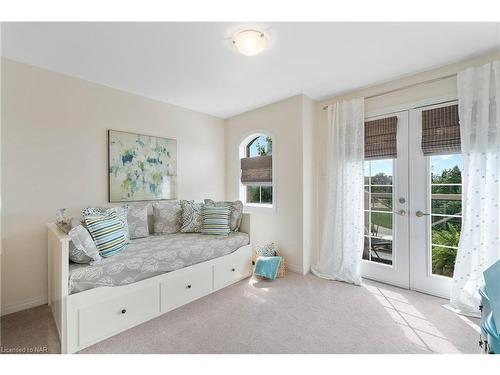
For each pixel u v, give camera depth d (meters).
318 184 3.31
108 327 1.76
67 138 2.44
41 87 2.29
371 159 2.83
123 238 2.18
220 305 2.25
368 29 1.76
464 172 2.12
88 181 2.58
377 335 1.78
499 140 1.94
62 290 1.57
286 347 1.65
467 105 2.09
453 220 2.33
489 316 0.92
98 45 1.94
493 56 2.08
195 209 3.08
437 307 2.19
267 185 3.54
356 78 2.59
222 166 4.04
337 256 2.92
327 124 3.16
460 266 2.12
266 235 3.46
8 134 2.12
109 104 2.74
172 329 1.86
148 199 3.07
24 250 2.19
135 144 2.95
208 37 1.85
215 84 2.73
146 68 2.34
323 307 2.20
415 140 2.52
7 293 2.11
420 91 2.48
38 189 2.27
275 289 2.60
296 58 2.17
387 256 2.76
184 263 2.26
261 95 3.08
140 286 1.93
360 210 2.77
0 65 2.08
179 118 3.45
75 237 1.66
